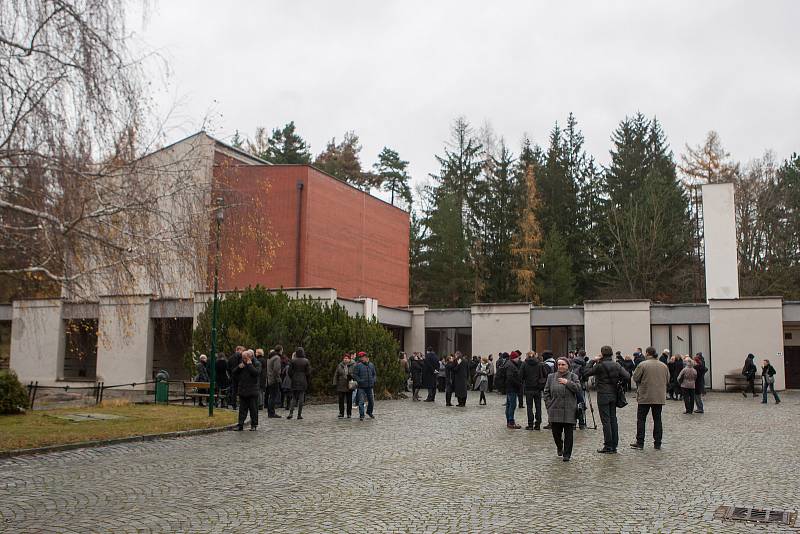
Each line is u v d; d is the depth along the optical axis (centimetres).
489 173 5884
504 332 3903
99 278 1480
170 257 1588
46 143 1236
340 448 1394
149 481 1040
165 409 2144
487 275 5669
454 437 1574
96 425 1673
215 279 1911
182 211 1602
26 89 1220
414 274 6056
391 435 1606
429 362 2695
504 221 5731
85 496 930
